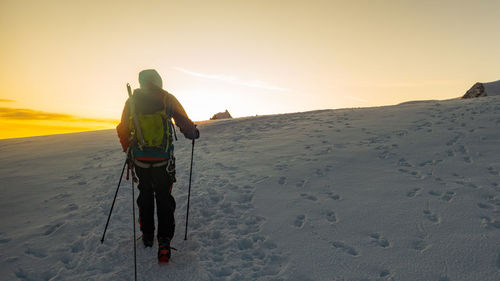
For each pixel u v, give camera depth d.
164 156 2.78
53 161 6.93
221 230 3.29
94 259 2.80
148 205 2.90
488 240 2.86
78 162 6.74
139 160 2.76
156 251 2.88
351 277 2.48
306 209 3.69
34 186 5.07
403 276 2.46
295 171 5.04
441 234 3.01
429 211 3.48
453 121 7.54
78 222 3.56
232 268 2.63
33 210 4.04
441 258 2.65
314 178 4.69
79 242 3.12
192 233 3.24
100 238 3.16
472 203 3.61
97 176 5.52
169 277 2.51
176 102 2.91
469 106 9.13
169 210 2.82
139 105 2.76
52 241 3.16
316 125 8.92
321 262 2.68
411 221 3.29
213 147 7.52
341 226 3.27
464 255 2.67
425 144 6.02
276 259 2.75
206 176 5.16
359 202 3.80
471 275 2.43
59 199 4.41
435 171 4.70
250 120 11.49
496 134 6.16
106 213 3.81
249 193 4.26
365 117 9.37
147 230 2.90
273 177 4.83
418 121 7.98
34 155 7.74
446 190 4.00
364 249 2.85
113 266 2.69
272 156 6.07
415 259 2.66
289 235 3.13
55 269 2.68
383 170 4.87
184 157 6.72
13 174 5.92
